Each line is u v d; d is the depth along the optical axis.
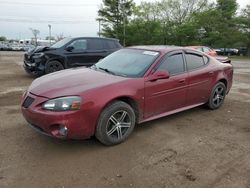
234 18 47.84
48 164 3.58
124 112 4.21
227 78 6.33
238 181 3.33
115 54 5.47
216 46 46.56
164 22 51.88
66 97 3.70
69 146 4.10
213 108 6.17
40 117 3.68
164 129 4.90
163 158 3.82
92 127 3.89
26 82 9.40
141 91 4.39
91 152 3.94
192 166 3.64
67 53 10.07
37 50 10.23
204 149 4.15
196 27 46.59
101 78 4.32
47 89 3.91
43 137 4.37
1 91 7.74
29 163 3.59
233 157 3.93
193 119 5.51
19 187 3.09
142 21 51.69
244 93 8.34
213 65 5.98
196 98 5.58
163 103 4.82
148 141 4.37
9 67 14.39
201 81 5.55
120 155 3.88
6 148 3.98
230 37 45.03
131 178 3.32
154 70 4.63
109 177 3.33
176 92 5.00
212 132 4.84
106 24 52.94
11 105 6.21
